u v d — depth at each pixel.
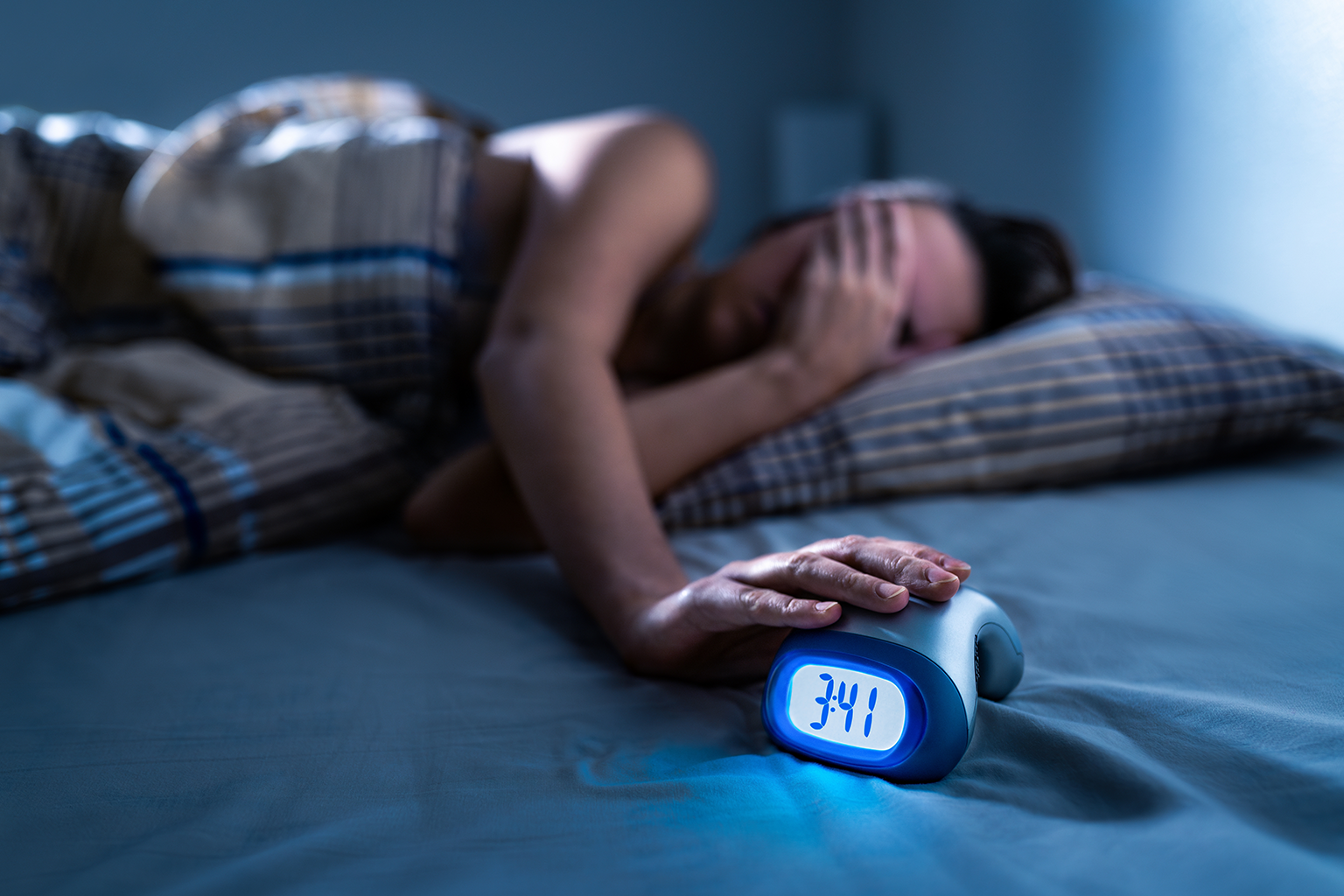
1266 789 0.41
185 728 0.55
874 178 2.68
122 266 1.24
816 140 2.57
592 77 2.79
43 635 0.71
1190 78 1.40
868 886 0.36
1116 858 0.36
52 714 0.57
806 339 1.02
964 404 0.99
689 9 2.80
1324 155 1.14
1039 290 1.15
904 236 1.09
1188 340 1.04
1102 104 1.63
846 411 0.99
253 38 2.62
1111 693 0.52
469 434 1.18
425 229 1.10
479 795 0.46
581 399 0.77
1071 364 1.01
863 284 1.03
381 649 0.67
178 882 0.38
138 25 2.56
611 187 0.96
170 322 1.23
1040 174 1.85
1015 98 1.93
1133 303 1.13
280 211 1.13
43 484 0.80
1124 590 0.71
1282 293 1.23
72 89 2.56
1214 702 0.49
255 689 0.60
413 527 0.92
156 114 2.61
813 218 1.18
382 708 0.57
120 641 0.70
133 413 1.00
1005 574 0.75
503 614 0.74
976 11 2.07
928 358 1.12
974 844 0.37
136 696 0.60
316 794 0.47
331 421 1.03
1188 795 0.40
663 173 0.99
